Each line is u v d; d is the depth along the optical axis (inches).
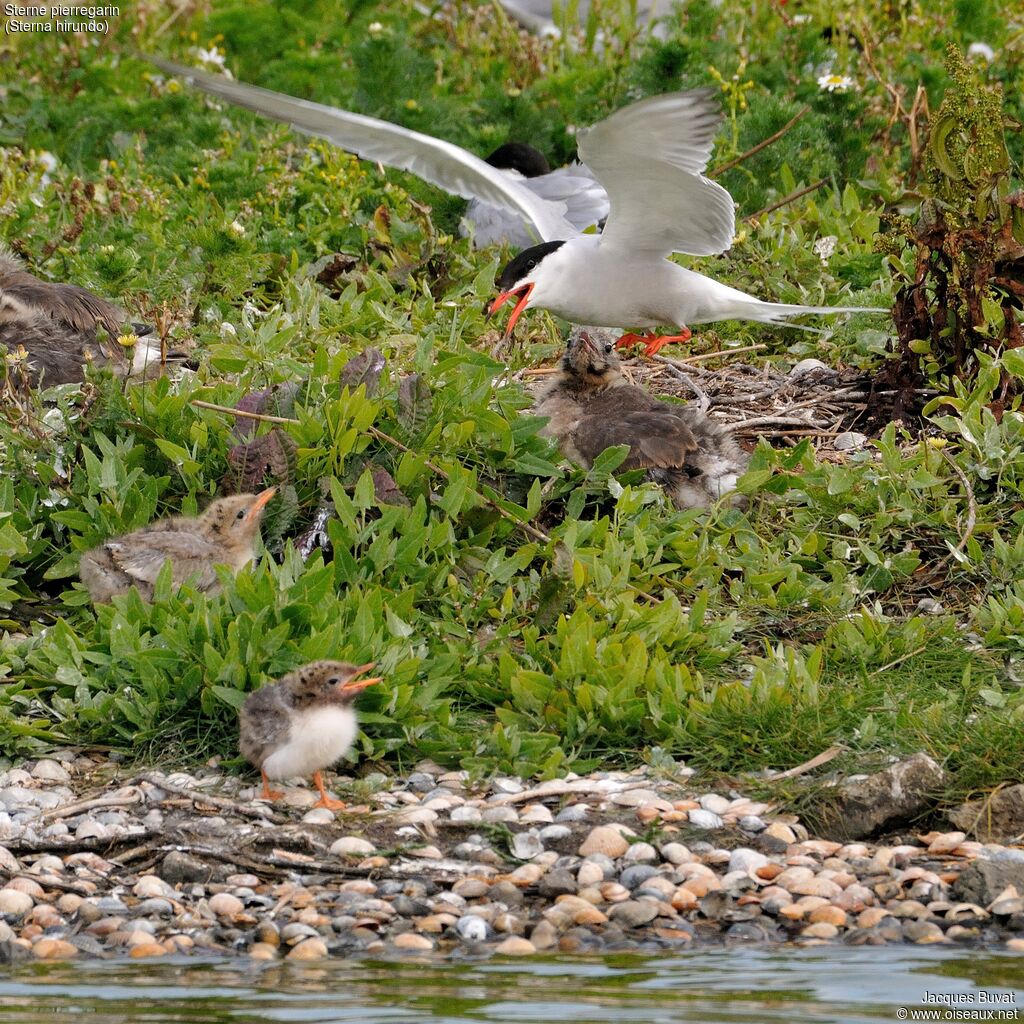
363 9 1071.0
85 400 504.7
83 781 398.0
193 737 409.7
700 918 346.0
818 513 500.4
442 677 423.8
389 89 852.6
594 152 489.7
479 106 857.5
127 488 472.4
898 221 564.4
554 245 545.6
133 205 737.6
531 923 343.0
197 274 655.8
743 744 403.2
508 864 366.0
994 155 545.6
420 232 698.2
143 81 945.5
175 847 366.0
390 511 460.1
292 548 448.1
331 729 384.5
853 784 380.8
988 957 326.0
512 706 421.7
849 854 367.6
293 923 340.5
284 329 543.5
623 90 853.2
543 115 854.5
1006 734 392.8
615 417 511.5
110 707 412.2
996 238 549.0
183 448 478.6
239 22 1019.3
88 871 362.3
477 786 395.2
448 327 612.4
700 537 491.2
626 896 352.2
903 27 917.2
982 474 502.9
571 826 375.9
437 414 494.6
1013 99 818.8
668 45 831.1
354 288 629.0
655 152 486.0
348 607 433.1
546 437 514.6
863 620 445.7
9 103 911.7
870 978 313.3
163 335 510.0
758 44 917.2
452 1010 296.4
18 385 514.6
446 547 462.9
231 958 328.8
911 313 561.3
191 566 446.6
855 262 676.7
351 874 361.1
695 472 507.2
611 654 420.5
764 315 558.6
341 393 478.9
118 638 418.9
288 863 362.6
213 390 502.9
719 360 627.5
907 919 343.3
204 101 900.6
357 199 737.6
